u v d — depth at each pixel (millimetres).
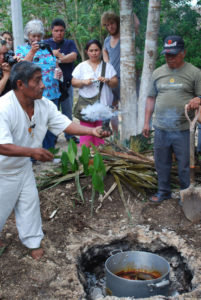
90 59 4547
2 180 2734
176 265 3414
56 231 3555
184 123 3557
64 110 5848
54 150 3588
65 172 3428
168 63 3406
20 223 2988
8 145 2498
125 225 3695
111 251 3426
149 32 4875
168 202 3965
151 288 2723
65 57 5082
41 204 3924
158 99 3611
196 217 3666
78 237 3506
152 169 4344
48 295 2775
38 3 10039
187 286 3154
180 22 6898
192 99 3324
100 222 3744
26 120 2676
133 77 4992
